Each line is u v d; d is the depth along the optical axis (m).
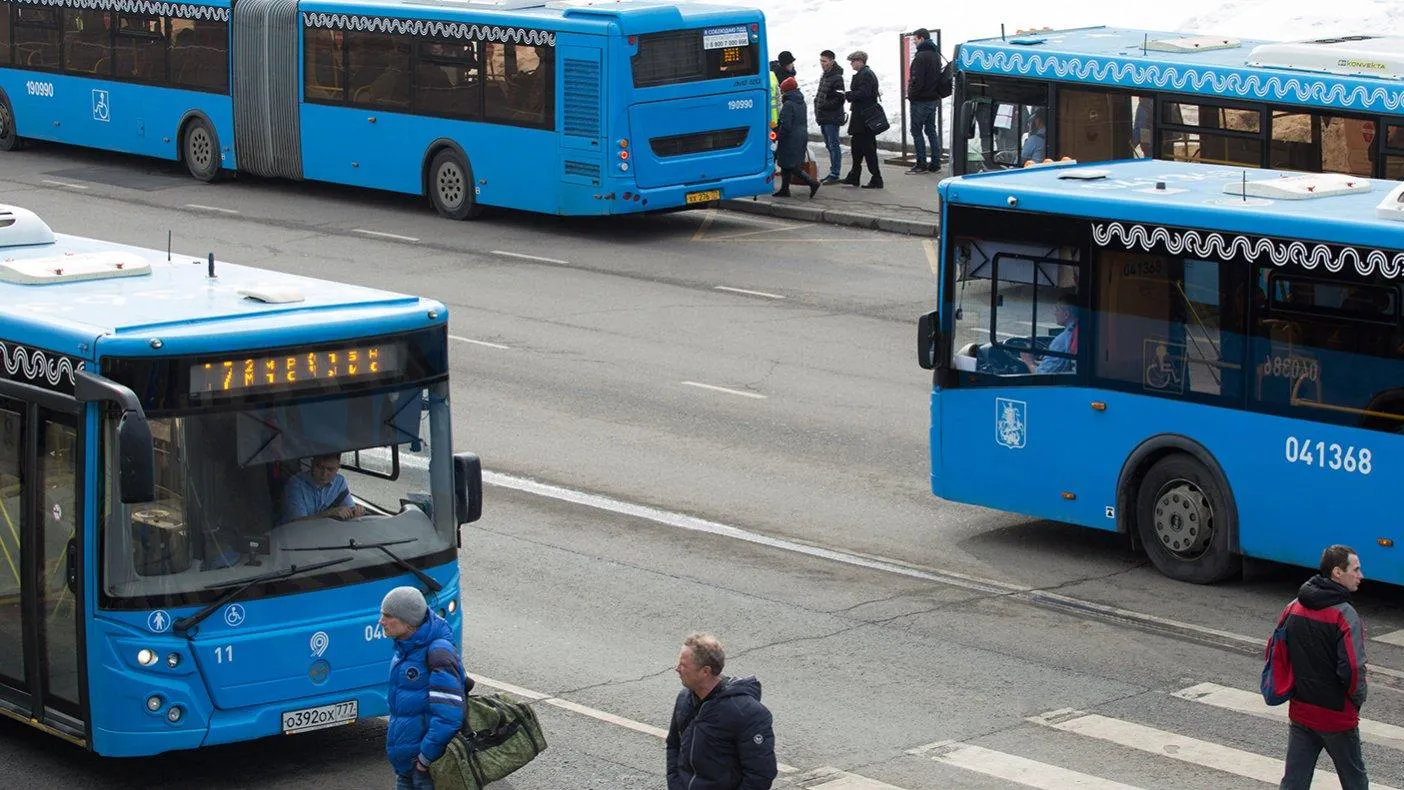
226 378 18.48
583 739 20.48
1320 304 24.34
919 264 48.16
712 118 51.81
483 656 23.06
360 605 19.12
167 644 18.25
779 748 20.20
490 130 52.78
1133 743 20.41
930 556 27.25
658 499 29.66
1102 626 24.38
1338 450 24.38
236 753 20.27
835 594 25.52
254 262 47.97
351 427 19.16
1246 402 25.19
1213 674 22.64
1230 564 25.72
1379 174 36.28
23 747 20.44
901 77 60.44
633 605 24.97
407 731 16.53
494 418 34.28
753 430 33.47
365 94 55.84
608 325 41.50
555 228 53.22
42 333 18.67
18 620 19.28
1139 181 27.47
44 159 65.31
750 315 42.44
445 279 46.31
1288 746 17.98
